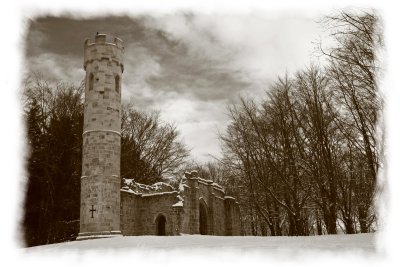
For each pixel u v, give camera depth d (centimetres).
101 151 2733
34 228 3559
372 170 2464
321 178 2992
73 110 4350
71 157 3925
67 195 3788
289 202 3250
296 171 3159
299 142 3238
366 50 2242
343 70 2620
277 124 3372
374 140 2400
